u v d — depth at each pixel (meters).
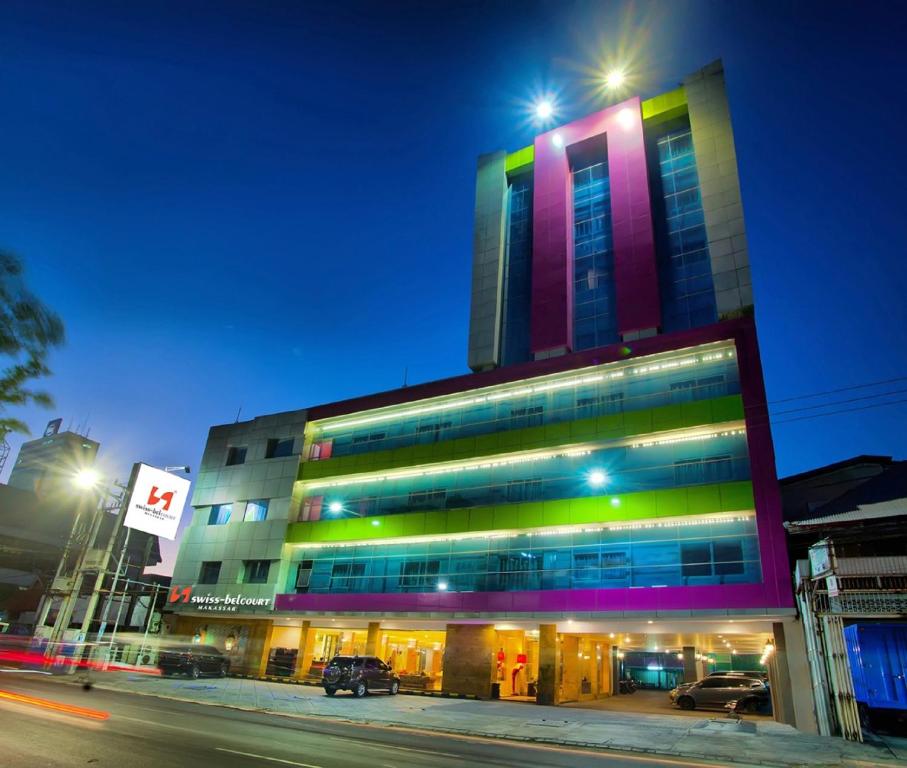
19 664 30.53
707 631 25.94
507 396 35.41
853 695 17.75
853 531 23.70
